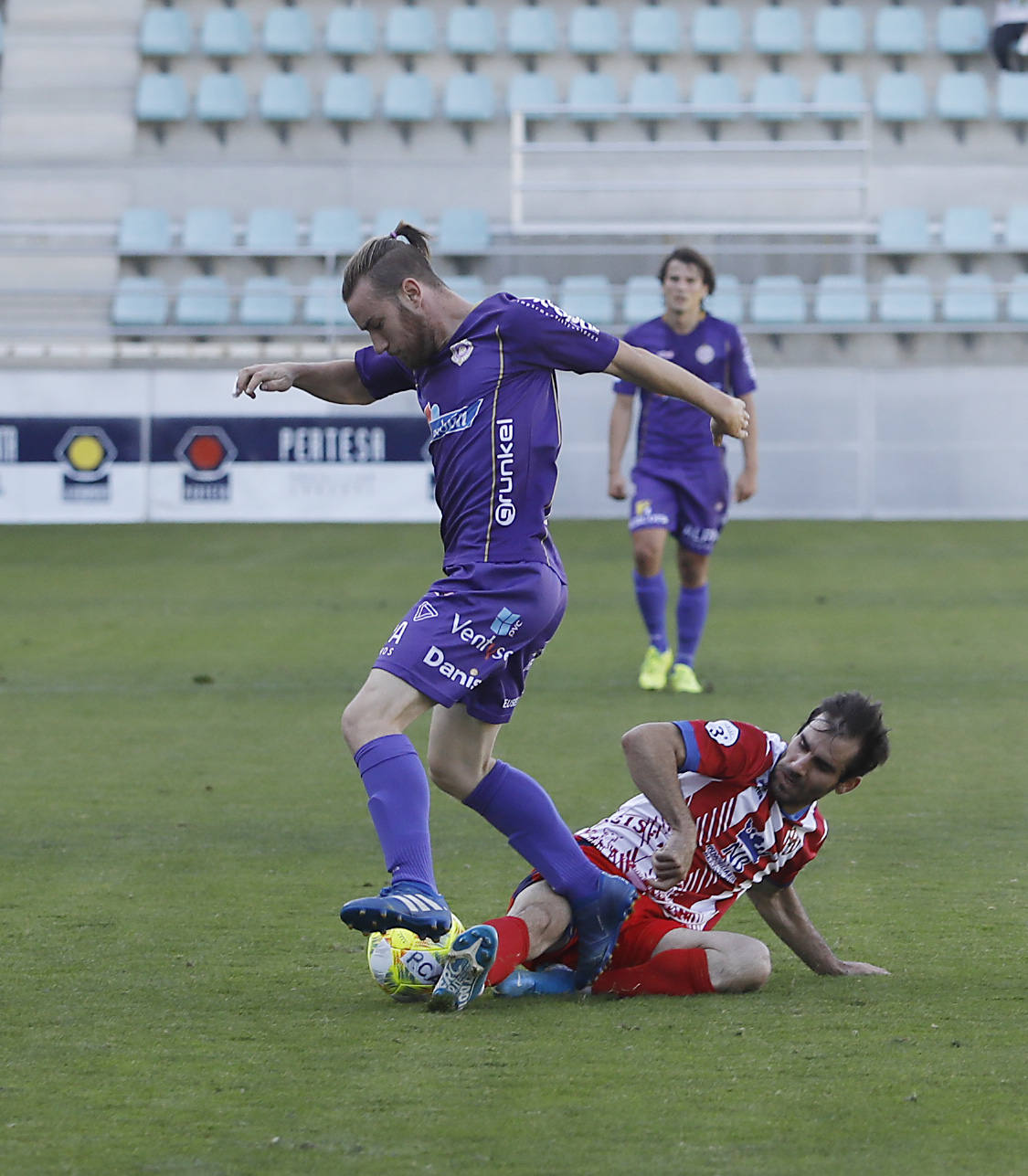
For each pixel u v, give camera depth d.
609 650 38.28
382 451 67.12
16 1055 11.88
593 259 75.19
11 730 28.80
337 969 14.62
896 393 68.62
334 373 15.30
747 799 13.72
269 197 81.38
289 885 18.27
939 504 69.00
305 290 70.31
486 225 75.88
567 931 13.76
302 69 85.56
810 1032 12.41
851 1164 9.62
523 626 13.41
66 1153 9.84
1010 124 83.00
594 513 69.06
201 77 85.31
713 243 75.44
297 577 50.75
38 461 67.00
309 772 25.23
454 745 13.78
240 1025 12.70
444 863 19.36
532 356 13.63
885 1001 13.41
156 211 77.69
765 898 14.35
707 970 13.62
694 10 87.31
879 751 13.55
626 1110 10.57
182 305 75.06
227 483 67.12
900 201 81.25
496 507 13.53
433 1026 12.62
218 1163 9.66
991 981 14.08
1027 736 27.64
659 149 74.06
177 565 54.06
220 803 22.95
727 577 50.53
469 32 85.56
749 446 33.25
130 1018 12.92
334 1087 11.08
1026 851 19.81
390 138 83.25
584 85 82.94
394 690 13.17
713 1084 11.12
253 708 30.97
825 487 68.94
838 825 21.27
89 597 47.03
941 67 85.44
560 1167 9.58
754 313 73.12
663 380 13.89
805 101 84.50
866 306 73.19
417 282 13.56
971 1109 10.58
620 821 14.17
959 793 23.30
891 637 39.16
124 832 21.05
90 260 77.81
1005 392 68.50
